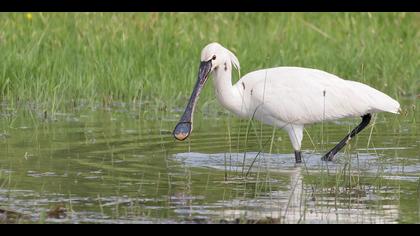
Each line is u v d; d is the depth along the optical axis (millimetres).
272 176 12539
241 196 11336
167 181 12078
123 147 14234
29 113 16938
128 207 10781
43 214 10219
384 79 19375
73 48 20234
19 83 18078
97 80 18797
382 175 12523
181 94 18625
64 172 12492
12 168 12680
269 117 14281
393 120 16750
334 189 11758
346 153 14023
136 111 17562
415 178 12328
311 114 13961
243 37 21797
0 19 21797
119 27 21469
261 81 14234
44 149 13945
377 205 10945
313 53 20688
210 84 18406
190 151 14094
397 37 22219
